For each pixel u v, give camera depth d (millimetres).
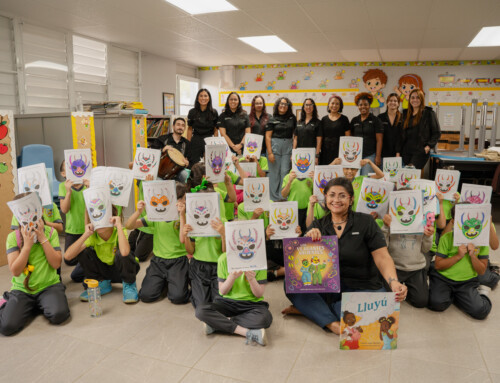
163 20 5586
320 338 2232
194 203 2420
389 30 5984
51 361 2010
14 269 2293
